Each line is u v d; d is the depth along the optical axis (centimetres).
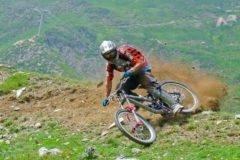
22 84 2242
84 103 1847
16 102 2012
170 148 1288
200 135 1323
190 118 1479
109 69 1515
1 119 1836
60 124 1666
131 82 1486
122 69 1482
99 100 1841
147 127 1405
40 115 1802
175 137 1354
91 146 1309
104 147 1374
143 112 1625
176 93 1551
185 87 1616
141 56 1481
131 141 1389
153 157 1233
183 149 1257
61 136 1546
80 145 1431
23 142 1550
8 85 2234
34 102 1984
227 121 1380
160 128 1451
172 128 1419
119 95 1488
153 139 1361
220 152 1170
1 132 1717
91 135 1507
